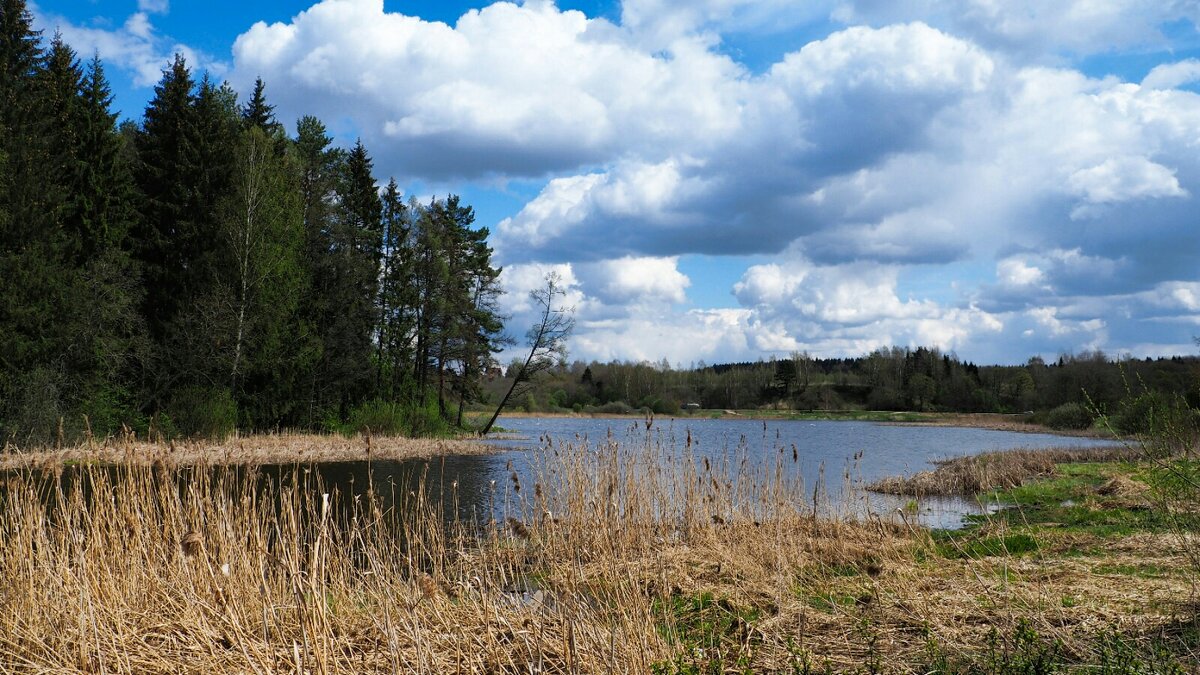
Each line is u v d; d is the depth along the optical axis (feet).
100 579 21.77
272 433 112.98
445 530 38.65
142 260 109.40
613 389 290.35
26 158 91.45
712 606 23.49
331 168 150.92
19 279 85.61
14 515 24.35
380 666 17.65
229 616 18.93
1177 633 17.46
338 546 25.58
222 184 117.70
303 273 123.44
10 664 18.37
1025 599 21.04
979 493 60.18
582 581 23.36
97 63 117.80
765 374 339.57
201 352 105.40
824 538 33.81
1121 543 30.42
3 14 101.91
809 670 16.43
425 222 148.05
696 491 36.99
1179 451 18.60
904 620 20.10
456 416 177.88
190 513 24.82
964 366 331.98
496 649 18.12
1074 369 192.24
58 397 85.20
